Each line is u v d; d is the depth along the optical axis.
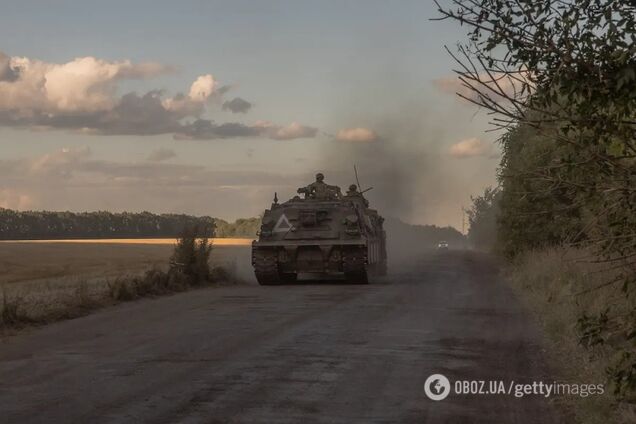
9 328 12.13
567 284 14.09
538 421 6.55
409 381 8.05
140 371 8.52
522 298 17.20
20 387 7.69
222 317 13.67
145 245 76.69
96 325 12.61
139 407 6.87
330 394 7.43
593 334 5.29
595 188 4.86
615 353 7.80
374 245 24.67
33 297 15.38
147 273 19.61
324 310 14.84
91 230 156.88
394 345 10.40
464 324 12.63
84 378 8.12
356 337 11.12
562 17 4.55
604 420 6.40
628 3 4.46
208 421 6.41
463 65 4.75
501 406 7.04
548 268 18.28
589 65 4.52
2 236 145.88
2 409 6.79
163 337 11.12
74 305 14.75
